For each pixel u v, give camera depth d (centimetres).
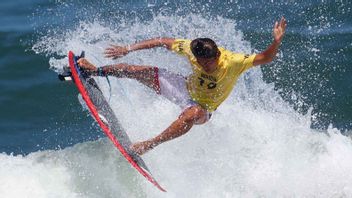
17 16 4778
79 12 4750
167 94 2769
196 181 2888
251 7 4828
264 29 4509
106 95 3231
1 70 4081
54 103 3809
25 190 2755
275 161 3002
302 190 2880
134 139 3073
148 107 3212
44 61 4159
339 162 3003
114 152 3069
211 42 2553
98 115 2745
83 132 3541
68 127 3597
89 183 2848
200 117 2697
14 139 3512
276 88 3853
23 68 4106
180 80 2753
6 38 4406
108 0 4966
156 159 2970
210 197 2827
